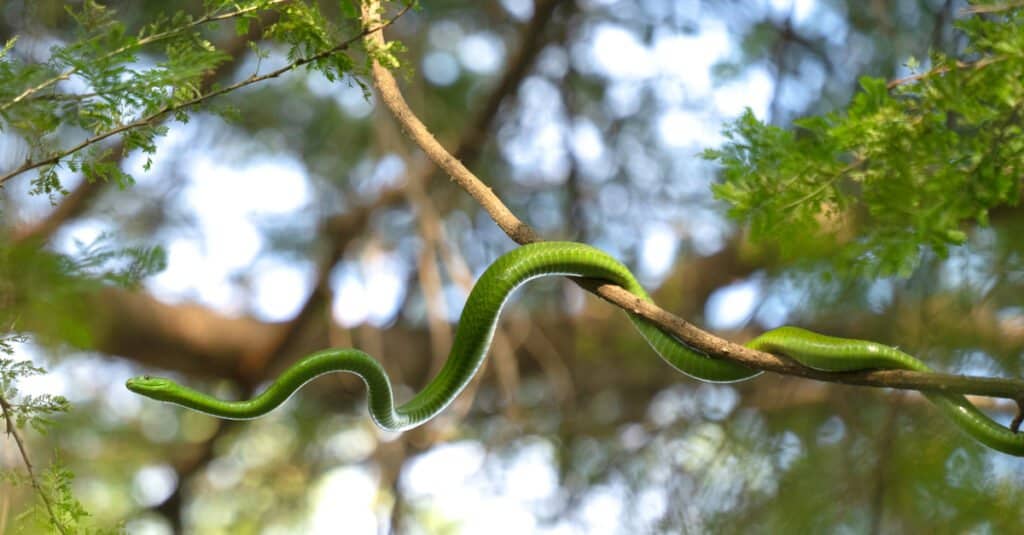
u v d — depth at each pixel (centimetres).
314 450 833
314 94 779
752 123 300
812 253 333
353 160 803
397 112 367
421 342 857
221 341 827
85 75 284
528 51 755
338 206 806
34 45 576
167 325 800
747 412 700
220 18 304
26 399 313
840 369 316
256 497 826
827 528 592
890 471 550
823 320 598
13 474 324
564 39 781
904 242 283
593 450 772
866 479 586
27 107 285
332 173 804
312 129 790
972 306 489
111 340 782
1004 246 475
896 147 279
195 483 826
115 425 801
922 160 278
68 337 346
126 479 799
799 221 303
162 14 302
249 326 834
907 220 283
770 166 300
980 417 314
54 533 321
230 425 828
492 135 806
